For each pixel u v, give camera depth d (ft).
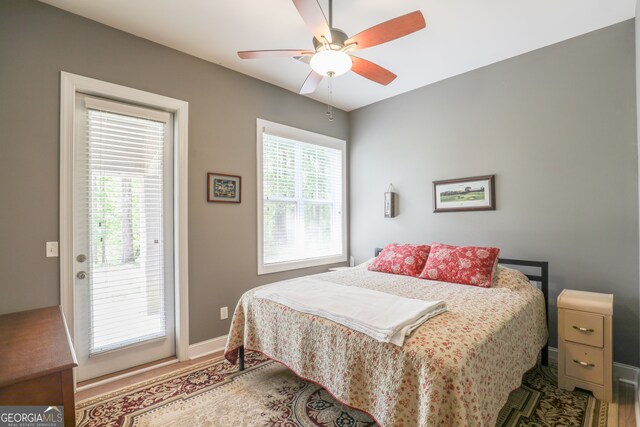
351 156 13.75
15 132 6.39
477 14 7.25
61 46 6.91
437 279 8.65
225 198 9.59
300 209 12.05
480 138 9.93
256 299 7.37
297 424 5.81
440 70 10.10
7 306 6.28
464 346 4.47
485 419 4.48
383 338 4.75
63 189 6.87
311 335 5.94
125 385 7.29
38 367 3.41
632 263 7.45
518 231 9.19
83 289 7.46
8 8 6.36
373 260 10.78
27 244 6.50
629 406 6.34
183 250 8.65
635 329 7.39
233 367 8.22
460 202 10.34
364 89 11.53
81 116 7.39
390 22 5.41
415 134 11.55
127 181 8.07
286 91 11.39
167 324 8.75
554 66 8.55
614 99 7.71
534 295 7.41
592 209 8.00
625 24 7.57
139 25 7.56
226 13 7.11
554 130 8.57
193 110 8.94
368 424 5.79
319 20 5.23
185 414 6.15
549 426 5.72
